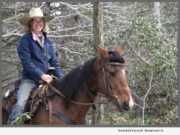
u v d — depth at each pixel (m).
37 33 8.06
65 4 12.30
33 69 7.82
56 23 13.02
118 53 7.27
